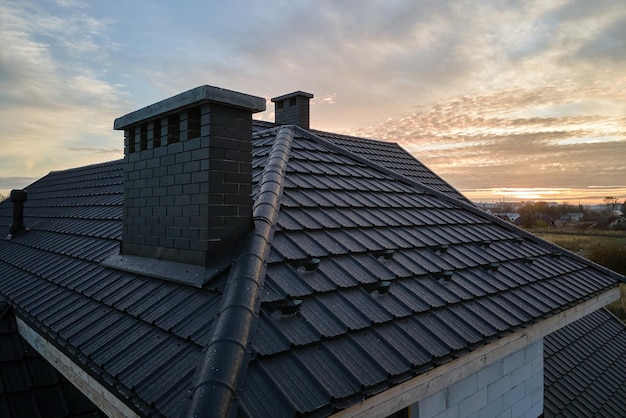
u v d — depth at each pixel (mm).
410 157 13391
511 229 8234
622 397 9484
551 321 5660
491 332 4508
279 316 3484
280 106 12211
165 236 4531
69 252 6977
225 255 4078
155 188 4695
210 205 3996
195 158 4145
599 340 11812
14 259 8414
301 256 4410
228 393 2555
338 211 5988
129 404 2988
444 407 4535
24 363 6129
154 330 3650
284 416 2607
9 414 5301
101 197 9953
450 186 12219
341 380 3084
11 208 15688
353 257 4922
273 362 3020
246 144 4340
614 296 7445
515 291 5730
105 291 4820
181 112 4352
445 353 3881
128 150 5203
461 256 6164
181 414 2480
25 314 5410
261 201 5117
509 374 5543
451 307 4738
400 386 3465
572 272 7199
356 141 12594
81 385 4246
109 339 3820
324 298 3982
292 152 7523
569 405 8469
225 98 4051
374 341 3684
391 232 6047
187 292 3961
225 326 3078
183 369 2975
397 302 4402
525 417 5875
